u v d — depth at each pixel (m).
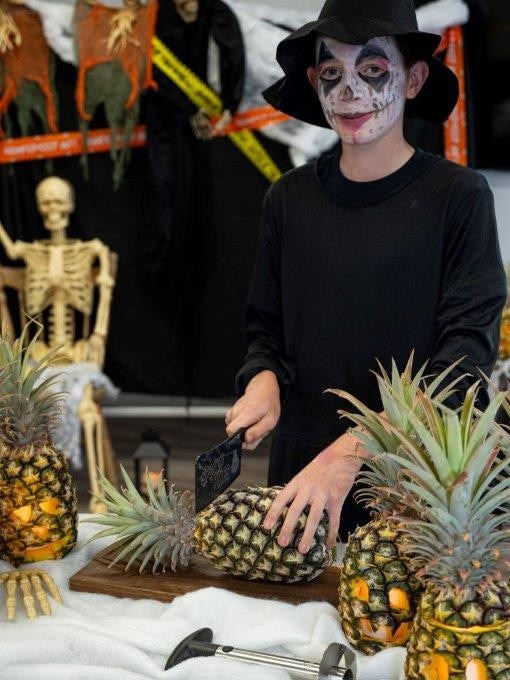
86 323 4.77
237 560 1.63
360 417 1.44
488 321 1.91
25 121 4.84
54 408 1.78
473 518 1.26
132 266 5.00
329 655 1.35
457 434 1.24
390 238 1.98
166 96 4.68
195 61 4.66
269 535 1.61
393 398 1.39
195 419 5.76
